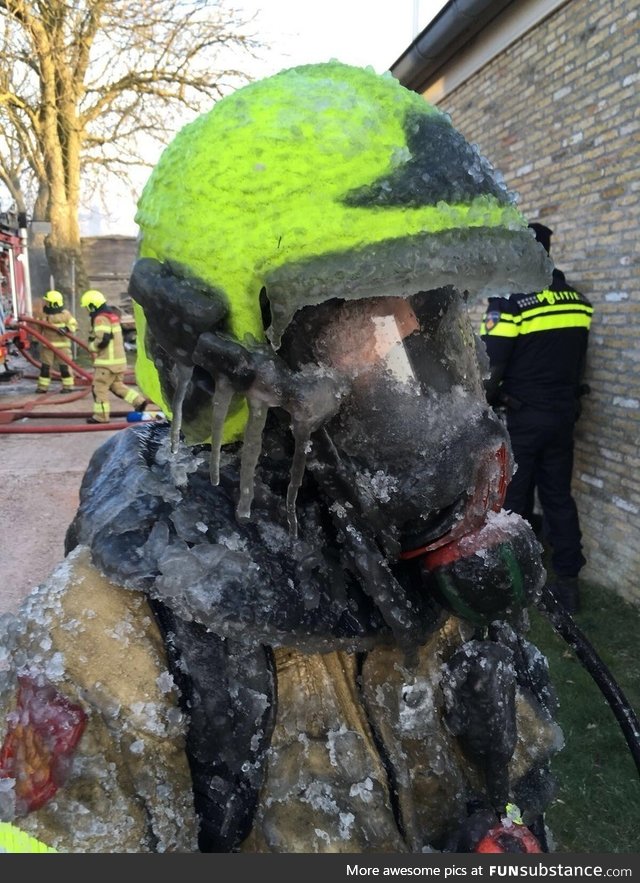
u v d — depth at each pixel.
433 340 0.67
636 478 3.61
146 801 0.61
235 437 0.66
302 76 0.61
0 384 8.89
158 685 0.62
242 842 0.68
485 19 4.72
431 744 0.76
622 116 3.55
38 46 11.92
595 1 3.69
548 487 3.70
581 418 4.05
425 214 0.55
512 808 0.78
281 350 0.62
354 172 0.55
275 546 0.66
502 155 4.82
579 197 3.96
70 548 0.75
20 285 9.67
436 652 0.80
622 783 2.46
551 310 3.49
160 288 0.58
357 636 0.67
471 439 0.67
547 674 0.96
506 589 0.66
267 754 0.68
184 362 0.60
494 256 0.57
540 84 4.27
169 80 12.91
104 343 6.12
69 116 12.99
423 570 0.69
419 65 5.58
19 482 4.52
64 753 0.58
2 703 0.61
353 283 0.54
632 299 3.58
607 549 3.90
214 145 0.57
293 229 0.54
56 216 13.45
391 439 0.65
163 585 0.61
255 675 0.65
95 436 5.88
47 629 0.62
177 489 0.69
